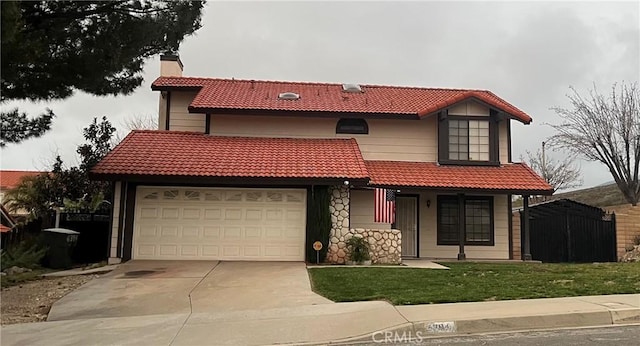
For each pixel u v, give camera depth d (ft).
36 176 75.36
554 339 21.59
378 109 57.41
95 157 67.67
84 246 55.47
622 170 87.20
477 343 21.34
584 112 93.86
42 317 28.48
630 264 47.21
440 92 67.15
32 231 55.11
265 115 56.08
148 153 50.11
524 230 54.85
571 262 57.57
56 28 34.71
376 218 48.78
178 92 60.75
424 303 27.89
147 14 37.17
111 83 40.34
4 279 38.01
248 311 27.78
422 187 51.93
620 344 20.47
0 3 26.09
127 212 47.39
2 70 31.71
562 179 122.62
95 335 23.54
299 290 33.09
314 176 46.85
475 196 57.26
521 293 30.09
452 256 56.39
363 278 36.32
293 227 48.47
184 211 48.03
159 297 31.71
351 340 22.38
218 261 47.06
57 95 38.19
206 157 50.08
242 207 48.44
